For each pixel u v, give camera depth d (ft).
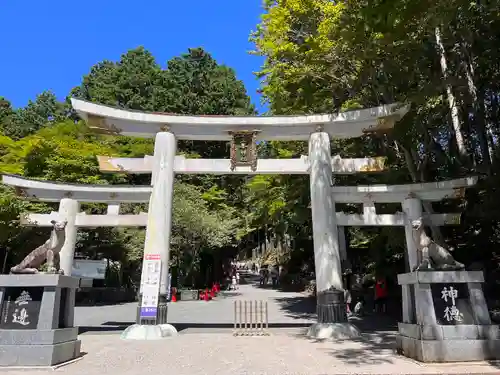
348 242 86.94
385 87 52.49
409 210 46.39
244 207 133.80
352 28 43.14
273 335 42.42
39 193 48.60
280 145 75.51
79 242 85.30
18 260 79.41
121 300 91.35
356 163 48.55
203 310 70.90
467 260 55.01
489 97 58.95
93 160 90.12
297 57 53.26
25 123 138.51
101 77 153.17
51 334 27.91
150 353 32.86
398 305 64.34
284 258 147.43
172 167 47.80
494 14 44.98
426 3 37.50
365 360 29.22
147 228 45.47
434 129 60.70
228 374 25.68
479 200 51.47
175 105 131.13
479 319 28.86
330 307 42.22
